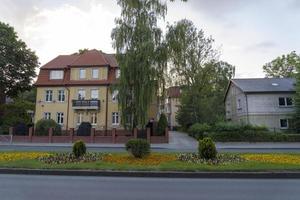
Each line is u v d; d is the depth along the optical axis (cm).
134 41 2794
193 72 3956
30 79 4606
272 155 1488
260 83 4088
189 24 3841
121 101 2822
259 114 3716
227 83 4444
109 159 1295
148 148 1373
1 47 4125
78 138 2980
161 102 3019
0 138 3056
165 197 716
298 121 3391
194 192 774
